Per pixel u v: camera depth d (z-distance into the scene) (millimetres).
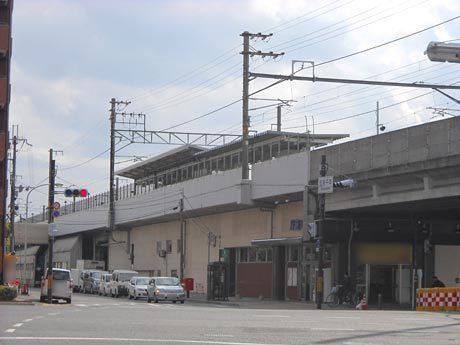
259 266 52906
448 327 19250
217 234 60156
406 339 15719
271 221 51000
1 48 47094
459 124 31531
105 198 87000
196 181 59438
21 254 105062
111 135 77938
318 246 38438
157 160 69688
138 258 79312
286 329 18234
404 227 42219
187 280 55344
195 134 64500
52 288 39062
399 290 42344
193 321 20969
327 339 15641
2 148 47094
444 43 20172
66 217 98500
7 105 47250
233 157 58938
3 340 14898
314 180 42625
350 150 39375
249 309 31906
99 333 16688
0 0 47094
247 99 50062
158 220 71812
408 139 34750
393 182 36281
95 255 94438
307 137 49969
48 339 15156
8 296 37250
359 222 41906
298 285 47812
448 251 43062
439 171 32844
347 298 40875
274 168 47281
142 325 19172
